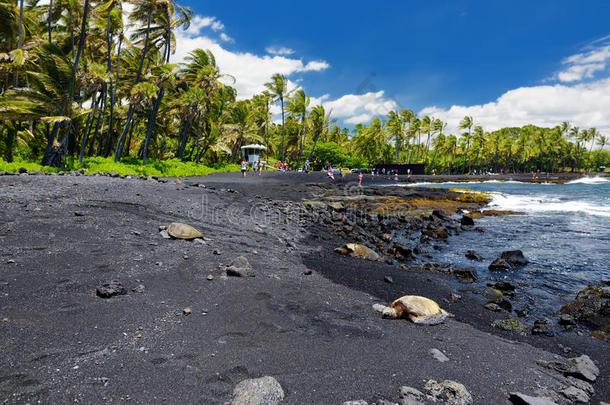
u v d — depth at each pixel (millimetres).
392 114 66062
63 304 3318
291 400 2170
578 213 13875
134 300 3605
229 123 42750
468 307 4742
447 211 15438
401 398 2248
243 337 3066
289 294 4312
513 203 17812
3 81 19938
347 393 2289
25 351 2475
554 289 5617
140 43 26297
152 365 2477
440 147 84438
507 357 3113
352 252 7438
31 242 4848
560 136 92188
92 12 20797
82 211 6719
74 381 2193
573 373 2865
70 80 17391
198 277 4559
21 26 16969
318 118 51844
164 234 6227
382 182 38781
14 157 19344
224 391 2234
